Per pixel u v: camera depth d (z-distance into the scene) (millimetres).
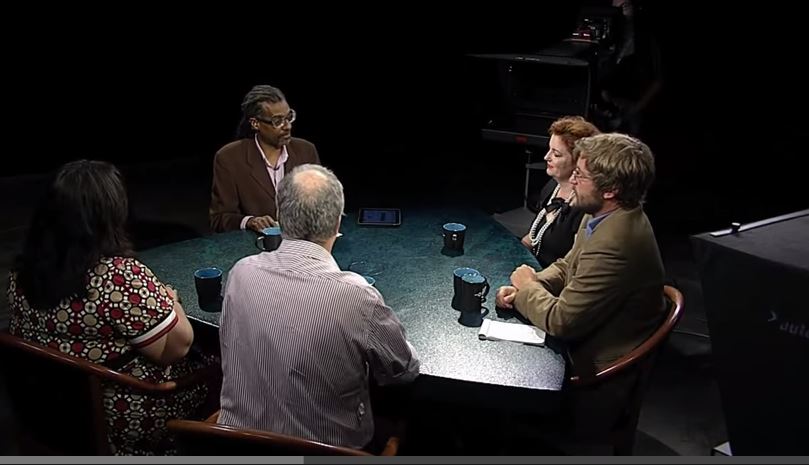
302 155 3156
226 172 3057
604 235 2090
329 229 1752
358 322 1666
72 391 1861
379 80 6551
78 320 1846
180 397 2074
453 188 5270
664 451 2602
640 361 2068
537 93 4406
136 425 1976
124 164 5438
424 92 6617
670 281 3883
